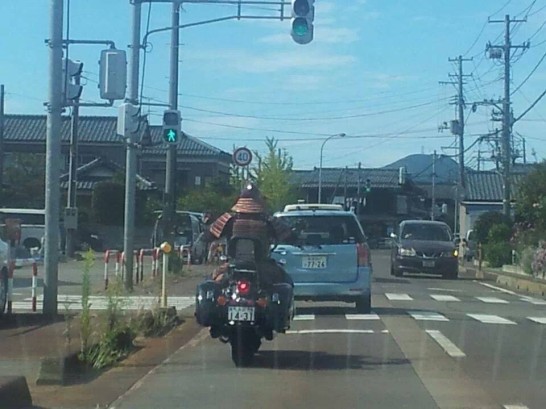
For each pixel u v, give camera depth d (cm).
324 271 1834
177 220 4119
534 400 1010
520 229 4175
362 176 8650
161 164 6625
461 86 6350
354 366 1227
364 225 8644
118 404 986
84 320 1243
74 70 1722
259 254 1238
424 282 3219
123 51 1759
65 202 5984
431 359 1289
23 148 6881
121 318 1413
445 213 8944
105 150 6931
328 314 1878
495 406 977
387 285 2948
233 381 1119
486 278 3722
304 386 1084
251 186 1284
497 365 1242
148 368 1225
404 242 3531
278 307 1198
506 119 4875
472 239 5453
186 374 1172
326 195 8681
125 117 2239
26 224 4047
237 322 1191
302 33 1948
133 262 2525
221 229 1259
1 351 1296
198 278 3044
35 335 1437
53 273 1653
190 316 1816
